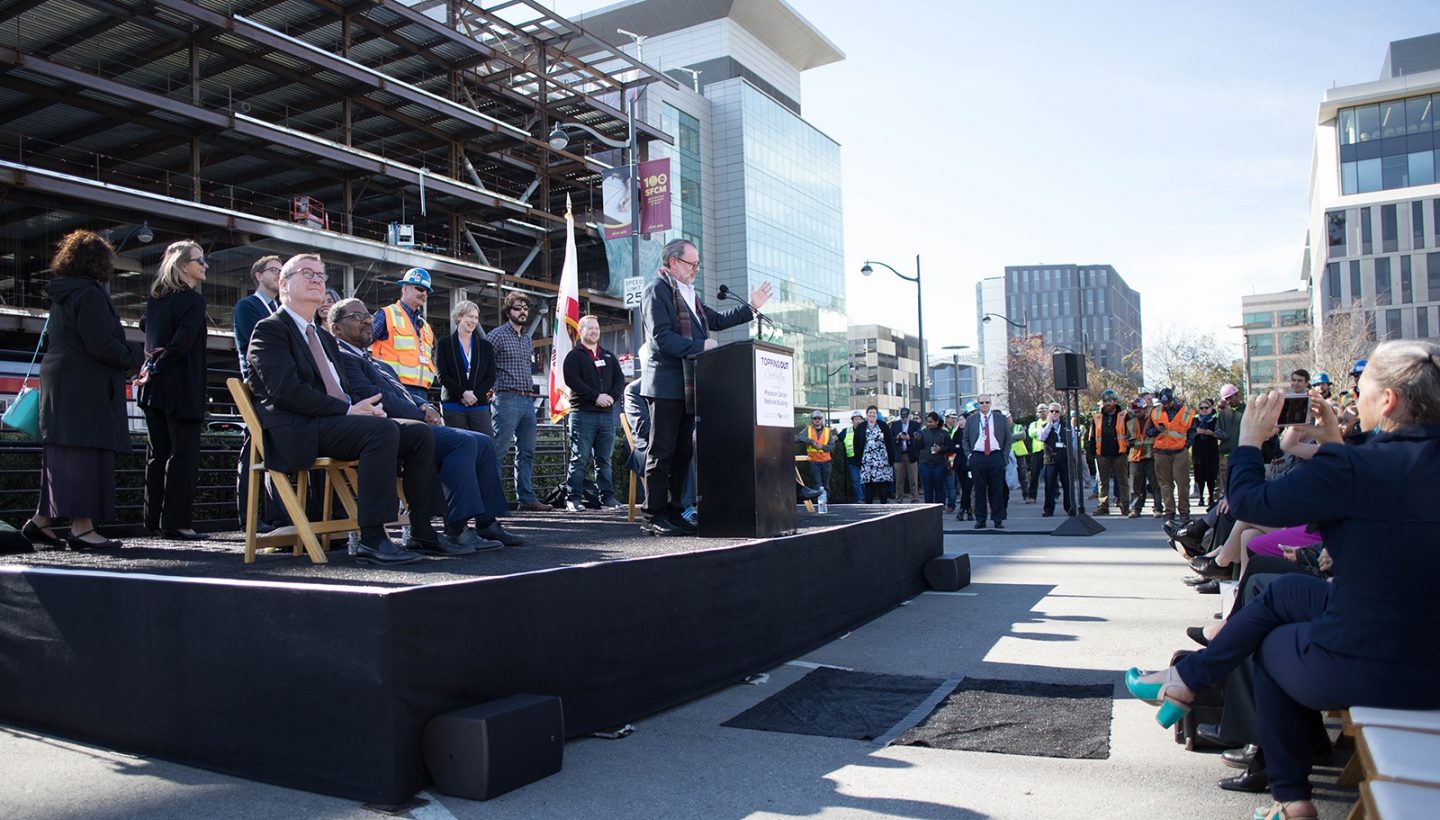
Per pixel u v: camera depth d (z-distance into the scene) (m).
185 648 3.88
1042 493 31.06
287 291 5.16
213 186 40.28
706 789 3.69
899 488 20.59
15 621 4.43
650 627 4.72
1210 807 3.46
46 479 5.79
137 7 30.55
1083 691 5.05
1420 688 2.73
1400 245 80.50
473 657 3.71
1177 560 10.50
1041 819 3.38
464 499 5.34
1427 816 2.11
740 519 6.11
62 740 4.23
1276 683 3.13
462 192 41.56
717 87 70.44
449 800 3.48
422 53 40.09
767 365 6.28
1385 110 81.31
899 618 7.55
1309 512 2.89
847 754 4.14
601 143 49.56
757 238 70.62
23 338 29.66
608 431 10.08
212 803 3.46
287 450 4.82
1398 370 2.88
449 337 8.86
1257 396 3.24
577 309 12.98
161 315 6.30
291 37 35.19
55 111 32.09
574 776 3.81
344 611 3.48
